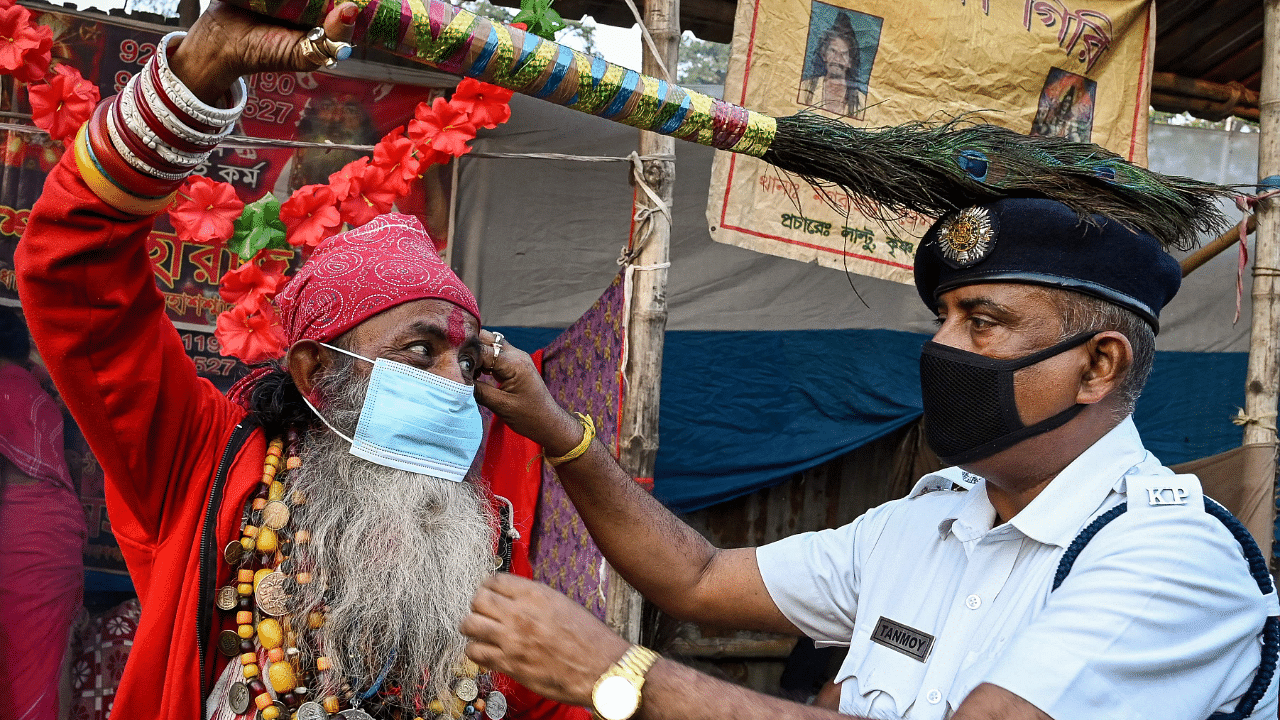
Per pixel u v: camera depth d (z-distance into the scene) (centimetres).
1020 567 126
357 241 142
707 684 105
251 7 105
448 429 139
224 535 132
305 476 138
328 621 133
